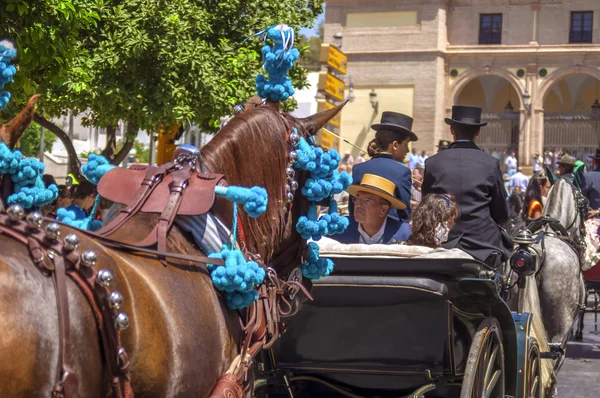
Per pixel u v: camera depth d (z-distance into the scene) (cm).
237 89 1344
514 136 4697
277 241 439
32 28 796
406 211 739
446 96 4694
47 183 672
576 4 4544
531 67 4584
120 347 304
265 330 410
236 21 1484
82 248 311
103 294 302
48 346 281
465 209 696
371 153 793
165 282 343
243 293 379
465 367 546
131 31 1250
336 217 455
